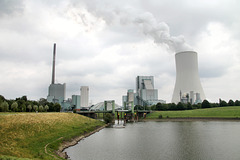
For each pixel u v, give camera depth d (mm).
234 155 58344
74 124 110125
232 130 113625
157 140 84625
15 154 42656
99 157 56469
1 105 109500
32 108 152500
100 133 110812
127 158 55625
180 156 57656
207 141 80312
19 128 65625
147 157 56625
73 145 72812
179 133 104938
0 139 51688
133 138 90938
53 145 60906
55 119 101875
